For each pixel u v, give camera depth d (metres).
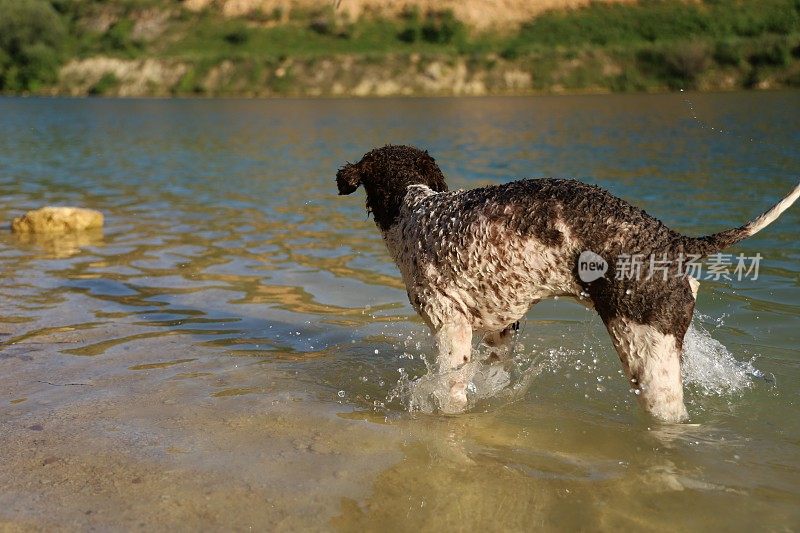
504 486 3.82
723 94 36.94
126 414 4.64
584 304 4.36
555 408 4.76
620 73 45.91
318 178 14.02
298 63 51.97
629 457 4.10
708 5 52.25
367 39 55.28
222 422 4.54
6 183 14.38
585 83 46.06
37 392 4.96
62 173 15.62
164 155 18.48
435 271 4.55
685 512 3.56
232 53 55.34
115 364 5.45
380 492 3.76
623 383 5.12
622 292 4.04
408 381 5.19
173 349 5.75
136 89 53.91
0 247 8.96
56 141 22.62
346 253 8.40
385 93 48.47
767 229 8.80
